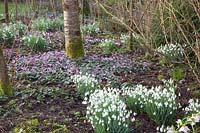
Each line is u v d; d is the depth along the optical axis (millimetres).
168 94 5055
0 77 6059
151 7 8172
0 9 18547
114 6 11242
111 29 12703
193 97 6238
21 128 4965
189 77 7168
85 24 13094
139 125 5113
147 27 7910
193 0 5219
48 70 7500
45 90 6312
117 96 5164
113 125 4535
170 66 7855
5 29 10961
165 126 5016
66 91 6363
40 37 9898
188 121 3395
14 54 9133
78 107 5832
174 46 8031
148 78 7371
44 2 18375
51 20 13977
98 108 4754
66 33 8461
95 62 8125
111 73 7359
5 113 5492
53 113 5582
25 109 5695
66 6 8344
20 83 6867
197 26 7582
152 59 8562
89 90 6086
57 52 8914
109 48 9602
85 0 15203
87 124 5188
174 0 7520
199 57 5141
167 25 8305
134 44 9445
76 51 8438
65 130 4957
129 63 8164
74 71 7461
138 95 5422
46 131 4965
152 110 5062
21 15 14953
